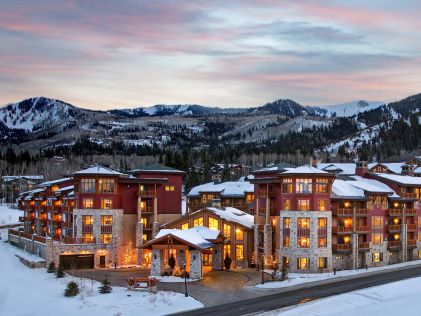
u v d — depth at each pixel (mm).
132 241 98375
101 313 59875
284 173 87562
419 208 104000
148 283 69688
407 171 120312
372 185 99438
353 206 92188
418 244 103625
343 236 90750
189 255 82125
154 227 99500
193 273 81000
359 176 107625
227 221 93875
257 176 104062
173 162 193875
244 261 92750
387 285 69562
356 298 62594
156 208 100688
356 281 75875
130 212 98688
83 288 71188
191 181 191375
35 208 130375
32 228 133500
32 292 70375
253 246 93438
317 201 86312
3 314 61969
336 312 57250
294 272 85375
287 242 87250
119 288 72000
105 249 93938
